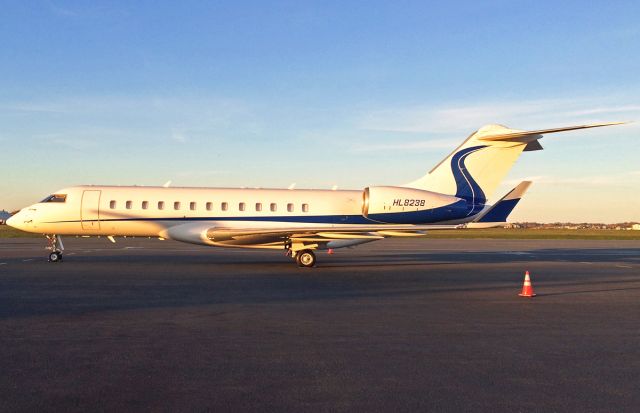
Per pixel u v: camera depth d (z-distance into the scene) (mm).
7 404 4941
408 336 7922
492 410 4938
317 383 5648
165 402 5031
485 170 19844
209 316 9289
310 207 19891
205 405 4965
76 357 6559
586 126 16062
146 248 27500
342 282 14320
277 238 18297
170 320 8898
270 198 19906
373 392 5387
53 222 19438
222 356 6672
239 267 18016
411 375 5973
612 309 10539
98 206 19484
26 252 23938
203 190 20062
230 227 19406
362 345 7332
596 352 7113
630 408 5027
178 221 19562
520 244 37969
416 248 30969
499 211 17031
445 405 5047
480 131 19766
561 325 8891
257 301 10992
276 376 5879
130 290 12328
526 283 12195
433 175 20016
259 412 4812
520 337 7957
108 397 5152
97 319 8922
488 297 11969
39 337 7602
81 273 15602
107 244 31297
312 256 18406
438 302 11164
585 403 5148
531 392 5453
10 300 10812
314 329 8320
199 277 15031
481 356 6832
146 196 19656
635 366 6453
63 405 4934
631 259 24047
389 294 12227
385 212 19578
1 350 6863
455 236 57844
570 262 22109
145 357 6590
